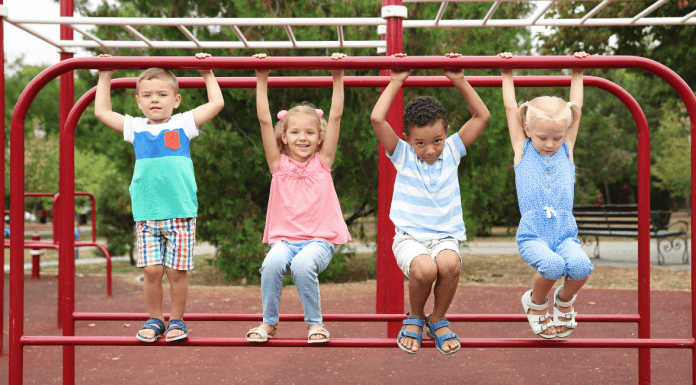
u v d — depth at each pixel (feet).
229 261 25.32
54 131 67.62
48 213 69.67
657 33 26.66
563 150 7.30
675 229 50.80
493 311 17.10
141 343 6.83
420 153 7.12
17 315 7.09
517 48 29.71
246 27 24.29
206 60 7.02
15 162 7.18
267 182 25.45
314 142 7.52
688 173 66.08
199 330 14.80
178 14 25.48
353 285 23.99
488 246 43.55
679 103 32.71
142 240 7.04
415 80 10.62
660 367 10.86
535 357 11.81
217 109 7.29
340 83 7.38
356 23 10.60
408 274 6.79
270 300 6.86
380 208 12.58
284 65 7.06
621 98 9.09
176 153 7.06
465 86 7.26
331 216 7.43
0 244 7.23
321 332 6.77
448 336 6.81
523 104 7.25
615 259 32.14
